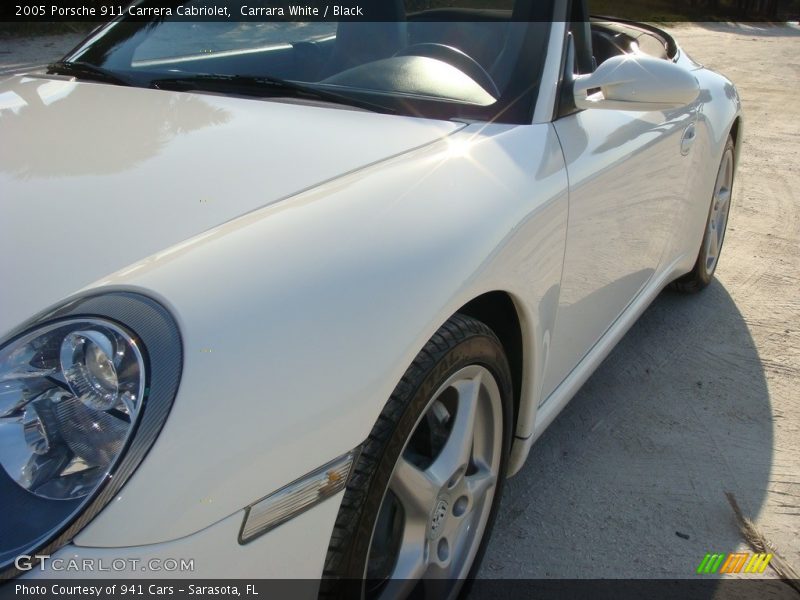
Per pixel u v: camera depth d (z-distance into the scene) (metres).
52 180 1.39
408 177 1.45
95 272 1.14
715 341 3.17
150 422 0.98
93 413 1.00
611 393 2.74
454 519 1.61
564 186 1.72
